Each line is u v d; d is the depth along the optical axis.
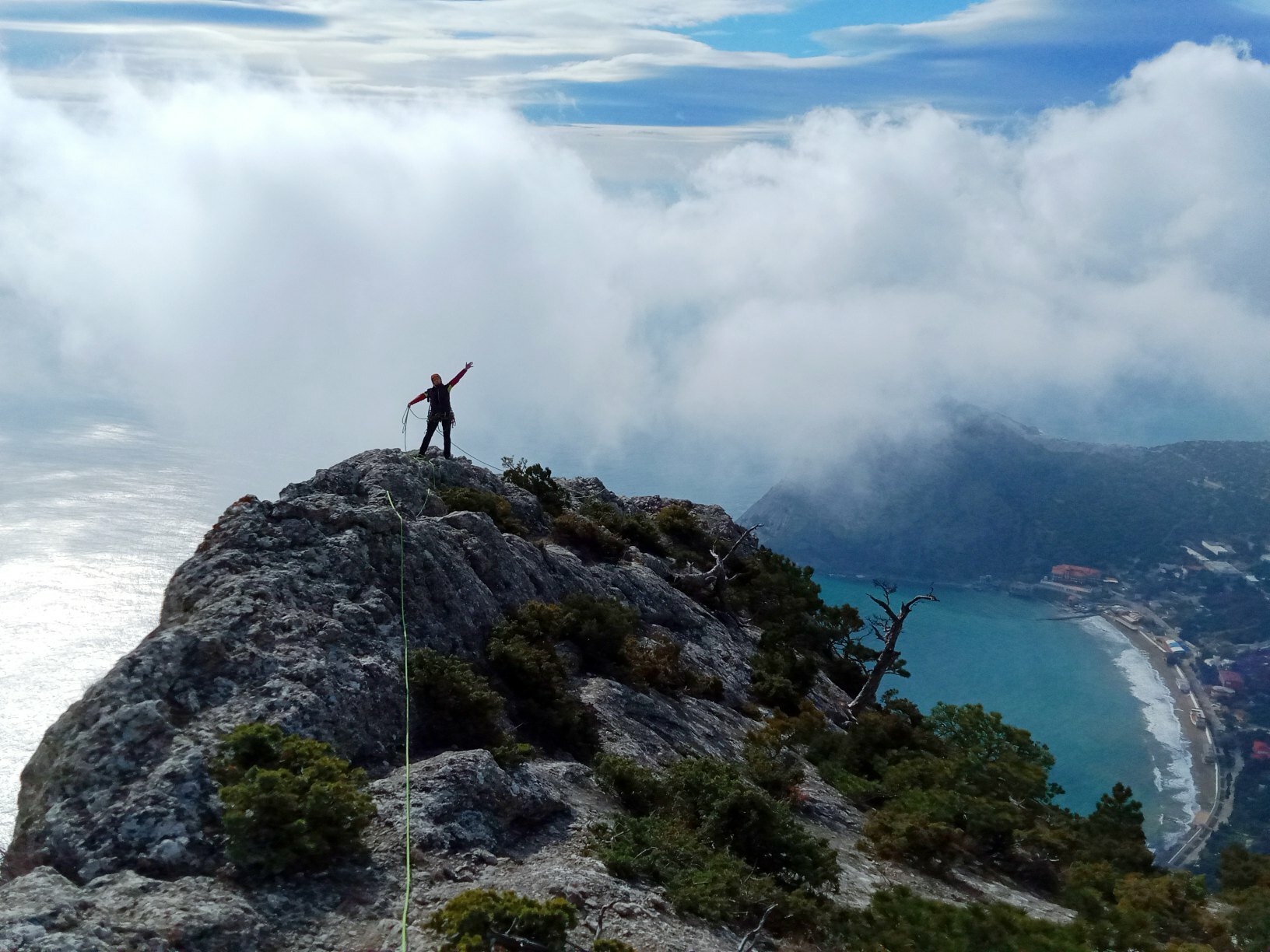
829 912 20.94
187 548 83.00
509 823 20.67
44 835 17.03
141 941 13.91
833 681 55.53
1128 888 30.02
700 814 24.19
